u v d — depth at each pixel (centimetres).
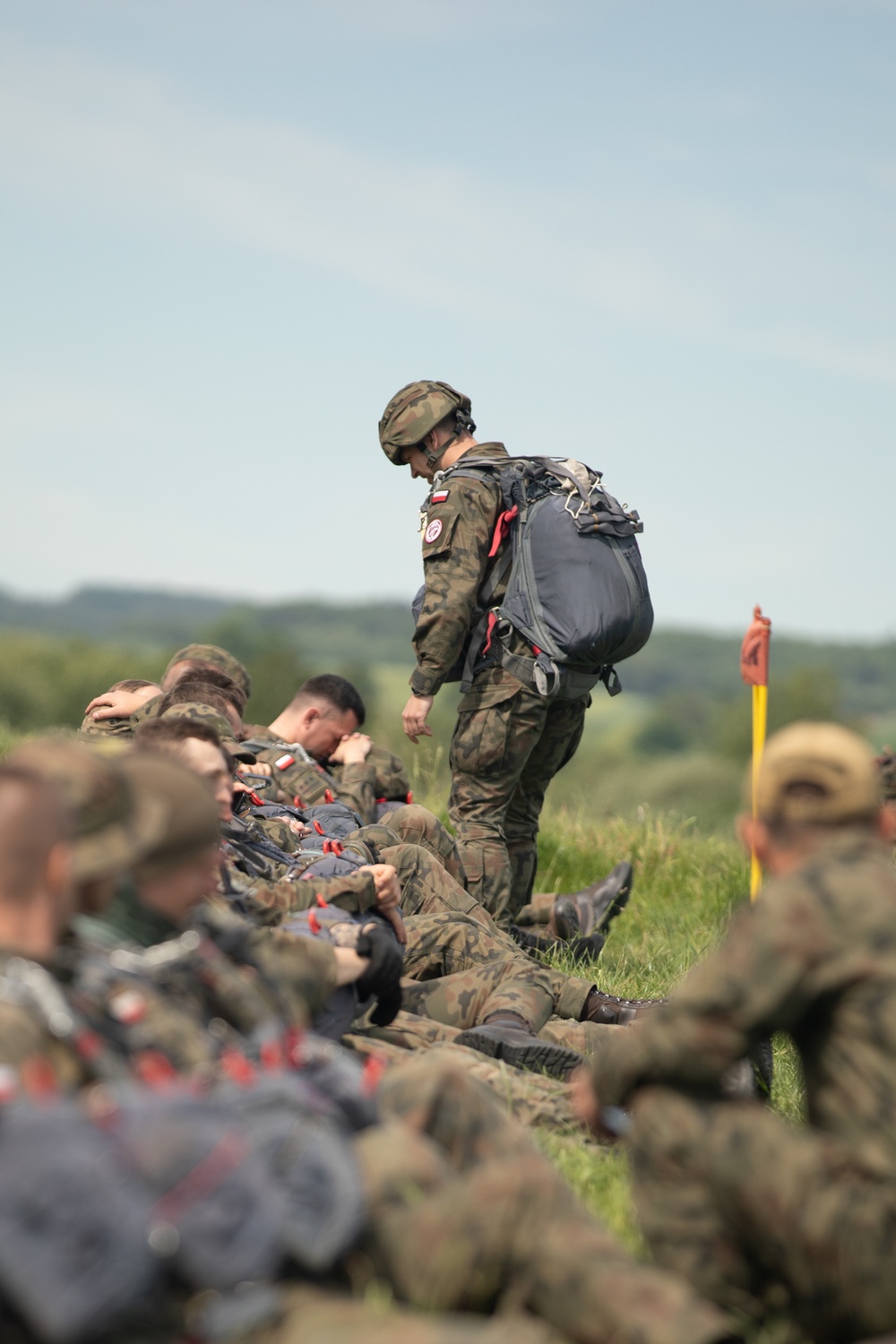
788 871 816
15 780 724
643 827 2934
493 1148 864
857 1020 759
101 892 809
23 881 720
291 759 1984
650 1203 809
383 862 1691
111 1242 612
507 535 1911
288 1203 703
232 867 1340
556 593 1867
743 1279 792
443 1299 737
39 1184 611
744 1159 761
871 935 762
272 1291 680
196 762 1258
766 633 1465
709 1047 788
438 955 1554
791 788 822
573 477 1922
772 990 770
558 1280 714
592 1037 1415
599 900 2109
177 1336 653
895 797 1395
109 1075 697
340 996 1173
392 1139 802
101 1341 629
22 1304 607
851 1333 754
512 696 1891
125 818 809
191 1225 647
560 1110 1180
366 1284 758
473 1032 1311
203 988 825
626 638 1895
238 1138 680
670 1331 679
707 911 2398
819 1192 739
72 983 734
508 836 2059
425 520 1927
